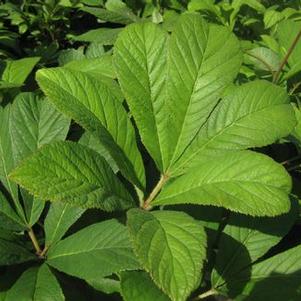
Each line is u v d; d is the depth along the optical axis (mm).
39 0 1046
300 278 551
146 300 481
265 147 786
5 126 613
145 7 1080
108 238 513
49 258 530
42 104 621
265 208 468
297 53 857
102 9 978
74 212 559
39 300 475
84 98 527
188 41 571
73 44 1075
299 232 718
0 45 998
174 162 558
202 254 423
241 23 1053
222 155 521
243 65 887
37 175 439
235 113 559
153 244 425
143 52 564
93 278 489
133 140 546
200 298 569
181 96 561
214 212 588
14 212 569
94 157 485
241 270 572
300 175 782
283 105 562
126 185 632
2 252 515
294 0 1173
